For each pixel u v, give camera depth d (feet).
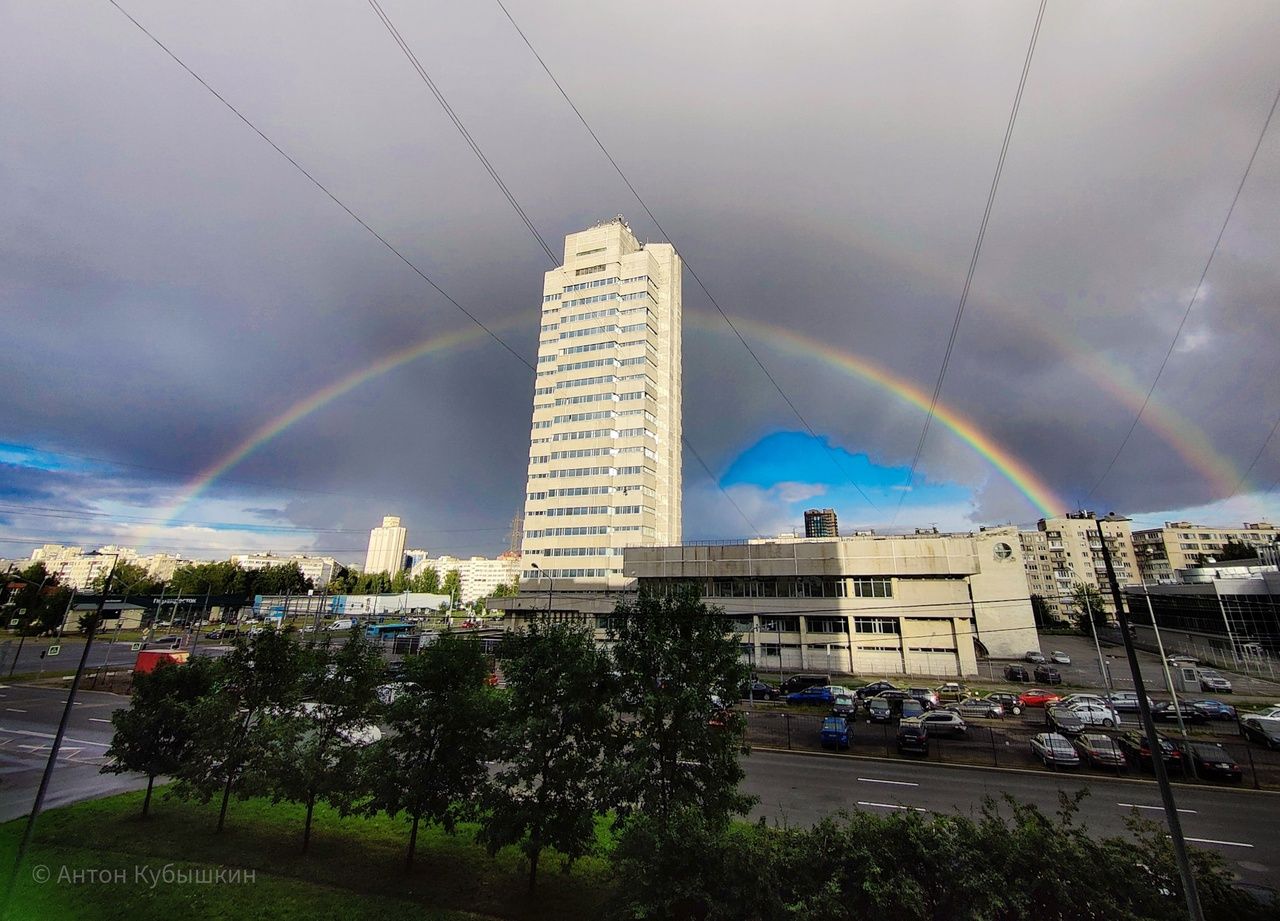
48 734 105.29
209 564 427.74
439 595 460.55
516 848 60.03
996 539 277.44
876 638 221.25
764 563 241.76
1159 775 34.71
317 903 46.73
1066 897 33.71
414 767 53.36
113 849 56.59
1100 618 358.02
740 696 51.01
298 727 57.41
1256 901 34.60
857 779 87.45
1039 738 98.89
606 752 50.37
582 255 408.05
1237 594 235.61
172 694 65.62
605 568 348.79
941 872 35.99
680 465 420.36
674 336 423.23
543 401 394.73
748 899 36.88
